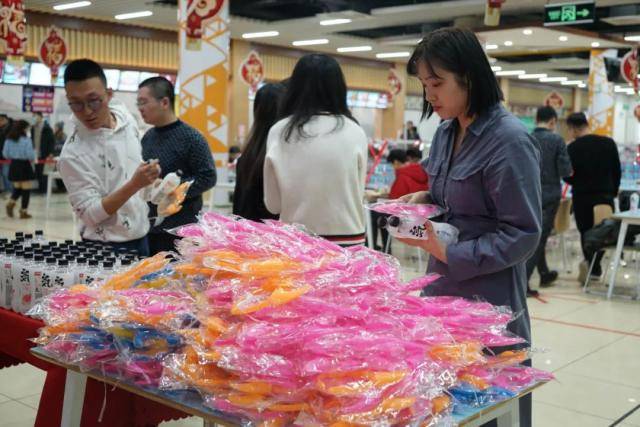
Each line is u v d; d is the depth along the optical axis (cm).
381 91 2186
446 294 197
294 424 130
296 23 1477
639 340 470
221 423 138
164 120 338
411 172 705
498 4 855
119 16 1471
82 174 283
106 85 285
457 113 190
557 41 1494
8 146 1092
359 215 254
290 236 172
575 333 486
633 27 1517
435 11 1336
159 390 153
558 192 612
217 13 711
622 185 965
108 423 204
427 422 131
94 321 162
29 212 1198
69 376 186
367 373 130
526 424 203
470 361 143
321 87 249
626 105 2891
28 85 1470
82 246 266
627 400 359
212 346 142
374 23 1509
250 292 147
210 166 338
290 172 244
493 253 180
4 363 263
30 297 229
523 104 2631
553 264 781
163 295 166
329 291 150
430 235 183
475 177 189
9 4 1020
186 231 175
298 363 134
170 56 1678
